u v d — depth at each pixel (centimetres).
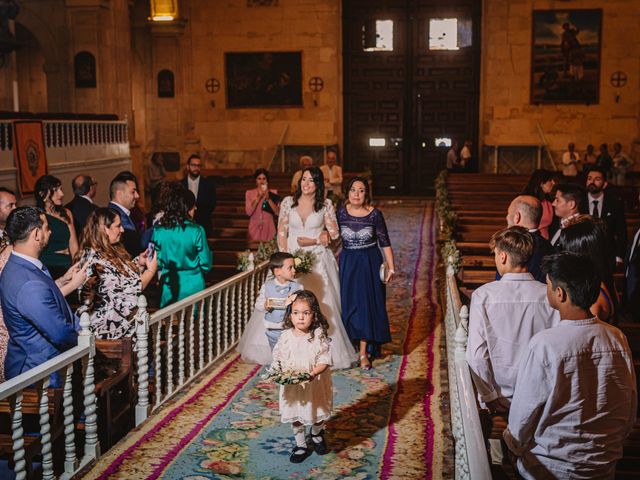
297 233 733
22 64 2425
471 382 391
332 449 544
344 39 2409
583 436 324
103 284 609
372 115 2438
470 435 329
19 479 449
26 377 444
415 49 2395
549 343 321
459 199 1584
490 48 2339
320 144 2428
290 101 2438
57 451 519
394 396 657
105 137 1688
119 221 620
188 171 1109
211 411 618
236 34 2428
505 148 2356
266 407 628
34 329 508
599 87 2298
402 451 539
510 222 543
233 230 1243
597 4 2270
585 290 324
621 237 844
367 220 737
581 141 2320
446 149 2419
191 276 729
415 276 1228
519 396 328
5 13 1570
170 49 2439
